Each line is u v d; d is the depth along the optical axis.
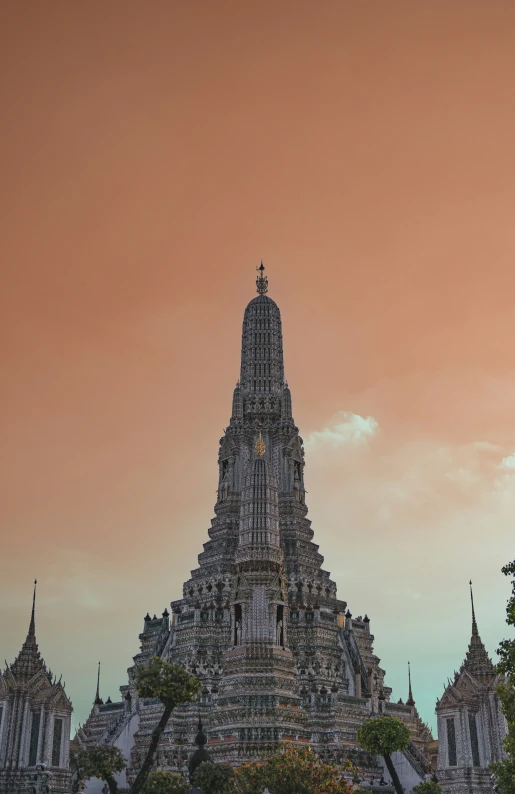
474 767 105.75
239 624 120.12
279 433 161.12
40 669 112.81
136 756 124.94
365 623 152.88
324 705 122.69
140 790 76.06
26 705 109.12
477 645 114.38
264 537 124.69
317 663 134.38
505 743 79.44
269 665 115.44
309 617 140.38
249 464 144.75
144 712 129.25
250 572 121.81
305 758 92.94
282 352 172.50
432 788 93.75
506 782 77.06
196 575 148.25
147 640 152.38
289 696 114.19
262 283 179.62
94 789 118.62
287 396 165.75
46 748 107.38
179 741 122.19
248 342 171.38
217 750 110.56
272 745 108.31
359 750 120.50
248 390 166.50
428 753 141.00
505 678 108.00
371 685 139.12
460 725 108.06
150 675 77.25
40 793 104.50
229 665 117.62
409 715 139.75
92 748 76.69
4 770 105.94
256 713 111.00
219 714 113.44
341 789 88.12
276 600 120.25
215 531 153.00
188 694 77.19
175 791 77.19
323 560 152.50
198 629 138.12
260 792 87.06
